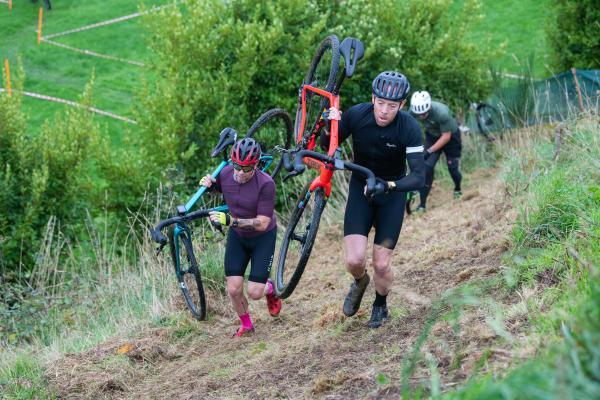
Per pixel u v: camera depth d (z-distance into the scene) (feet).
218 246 25.76
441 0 38.58
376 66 35.99
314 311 20.79
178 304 22.77
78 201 32.78
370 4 36.27
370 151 15.99
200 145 33.04
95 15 75.61
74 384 17.04
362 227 16.25
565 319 11.15
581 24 44.70
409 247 24.41
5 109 31.60
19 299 24.84
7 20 74.74
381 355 14.42
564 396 7.64
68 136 32.89
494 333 12.69
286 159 15.44
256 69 32.73
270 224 18.88
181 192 30.53
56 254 27.58
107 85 60.44
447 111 29.40
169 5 35.50
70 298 24.48
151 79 60.80
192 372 17.38
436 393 10.07
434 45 37.45
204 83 32.89
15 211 31.24
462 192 31.83
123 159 32.30
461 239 21.98
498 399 8.65
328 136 16.25
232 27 33.65
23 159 31.24
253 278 18.69
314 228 15.43
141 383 17.49
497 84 37.83
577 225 16.08
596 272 11.65
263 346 18.17
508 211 22.13
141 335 20.21
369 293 20.57
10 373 18.29
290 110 34.35
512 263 16.57
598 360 8.39
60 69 63.93
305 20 35.53
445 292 16.42
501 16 66.69
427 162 29.50
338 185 33.58
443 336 13.83
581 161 20.80
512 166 26.11
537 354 10.69
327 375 14.28
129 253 29.99
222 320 21.85
